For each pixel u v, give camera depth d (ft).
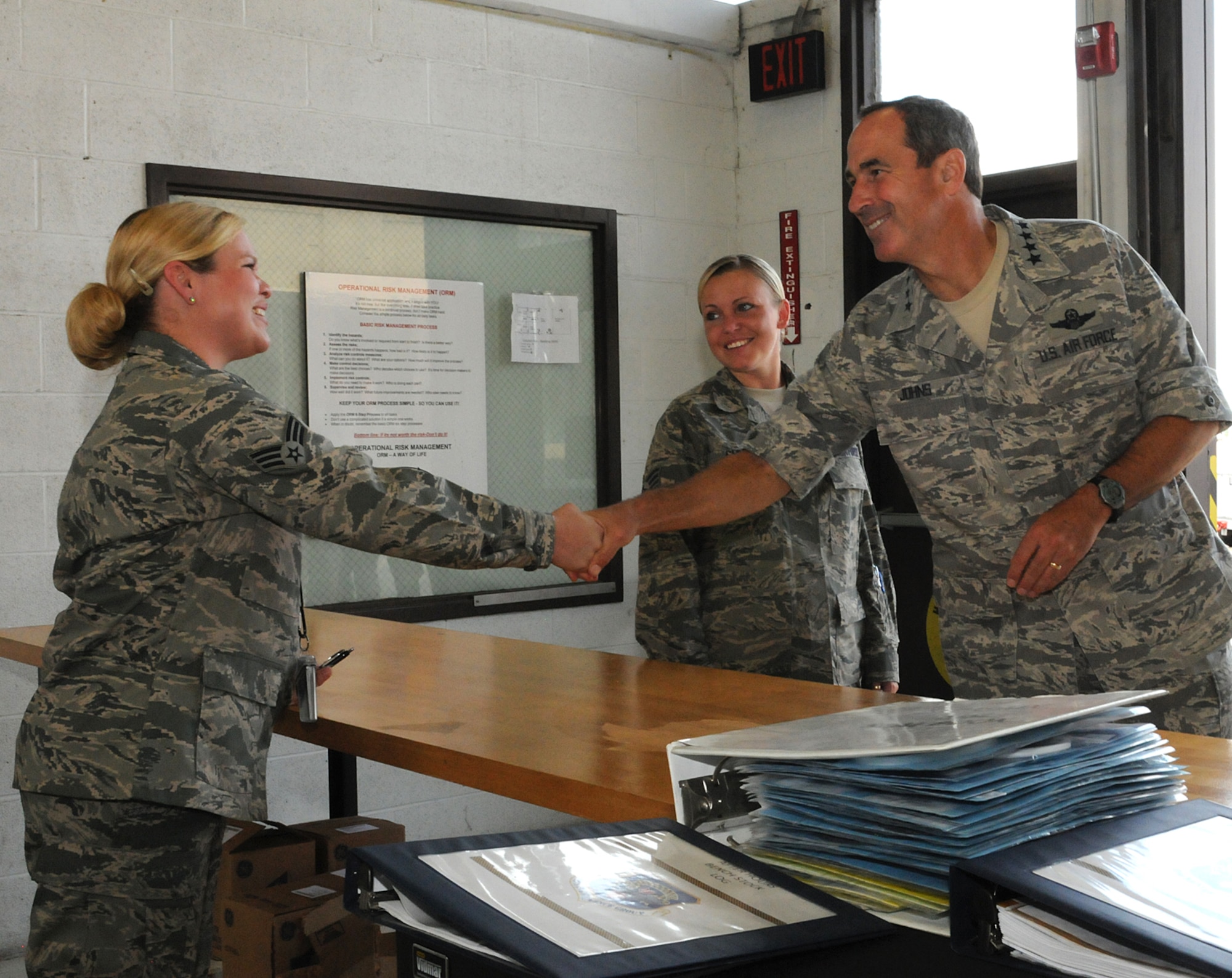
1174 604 5.74
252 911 6.78
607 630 13.33
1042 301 5.74
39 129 9.78
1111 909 2.29
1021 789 2.78
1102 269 5.69
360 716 5.18
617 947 2.36
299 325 11.37
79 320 5.36
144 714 4.88
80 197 9.98
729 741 3.28
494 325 12.62
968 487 5.95
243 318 5.53
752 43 14.30
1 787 9.58
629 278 13.60
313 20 11.21
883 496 13.34
